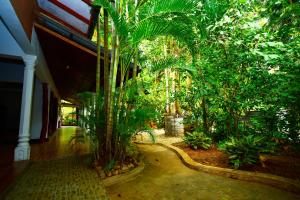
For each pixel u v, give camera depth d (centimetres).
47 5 528
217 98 516
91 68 690
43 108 748
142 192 304
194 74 553
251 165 382
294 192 281
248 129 511
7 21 329
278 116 422
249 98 445
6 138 768
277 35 430
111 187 324
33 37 448
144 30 359
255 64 435
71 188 291
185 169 427
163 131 1128
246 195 281
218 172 383
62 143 735
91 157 432
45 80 723
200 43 511
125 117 434
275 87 389
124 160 423
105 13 393
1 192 265
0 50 459
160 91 1027
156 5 339
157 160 505
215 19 457
